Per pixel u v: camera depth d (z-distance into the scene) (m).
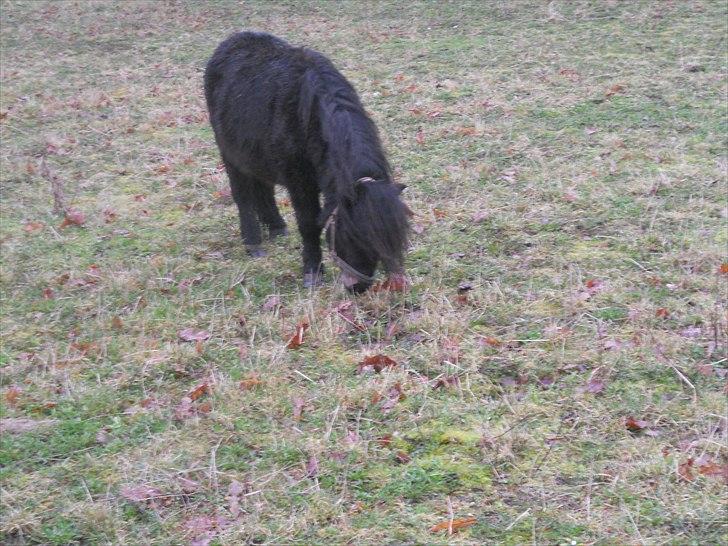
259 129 5.18
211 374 4.36
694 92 8.31
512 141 7.45
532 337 4.54
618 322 4.64
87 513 3.44
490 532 3.25
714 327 4.30
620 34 10.53
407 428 3.88
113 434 3.98
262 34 5.77
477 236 5.78
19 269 5.79
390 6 13.01
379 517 3.36
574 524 3.25
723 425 3.73
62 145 8.22
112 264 5.79
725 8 11.26
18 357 4.71
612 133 7.47
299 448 3.76
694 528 3.18
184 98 9.50
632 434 3.75
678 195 6.18
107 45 12.33
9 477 3.72
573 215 5.96
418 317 4.77
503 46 10.51
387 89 9.17
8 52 12.18
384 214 4.30
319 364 4.45
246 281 5.45
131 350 4.69
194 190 7.06
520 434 3.72
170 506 3.52
